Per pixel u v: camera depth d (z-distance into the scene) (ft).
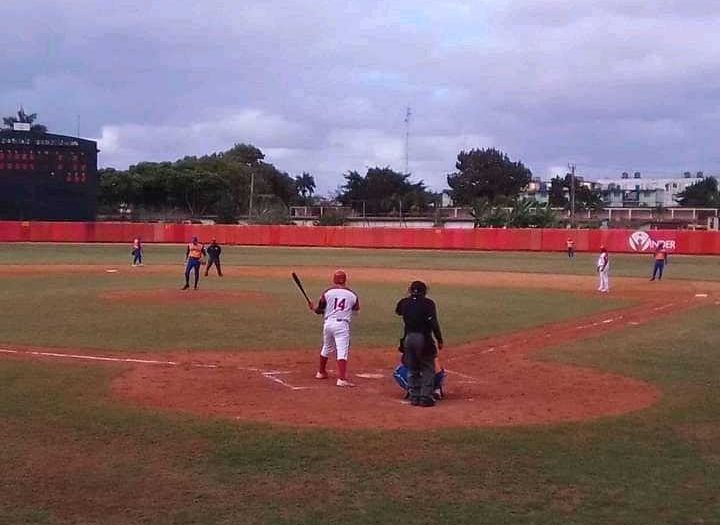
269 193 460.55
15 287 113.19
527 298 103.24
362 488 28.37
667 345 63.16
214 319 77.77
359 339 65.36
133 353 57.72
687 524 25.13
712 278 141.69
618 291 115.24
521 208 307.99
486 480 29.30
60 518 25.52
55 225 257.55
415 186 481.87
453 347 61.72
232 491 28.02
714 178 560.20
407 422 37.60
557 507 26.58
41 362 53.57
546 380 48.49
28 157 254.27
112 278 131.34
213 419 38.01
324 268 161.27
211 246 138.10
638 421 38.22
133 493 27.78
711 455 32.63
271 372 50.42
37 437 34.73
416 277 139.44
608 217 366.84
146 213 385.91
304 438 34.65
